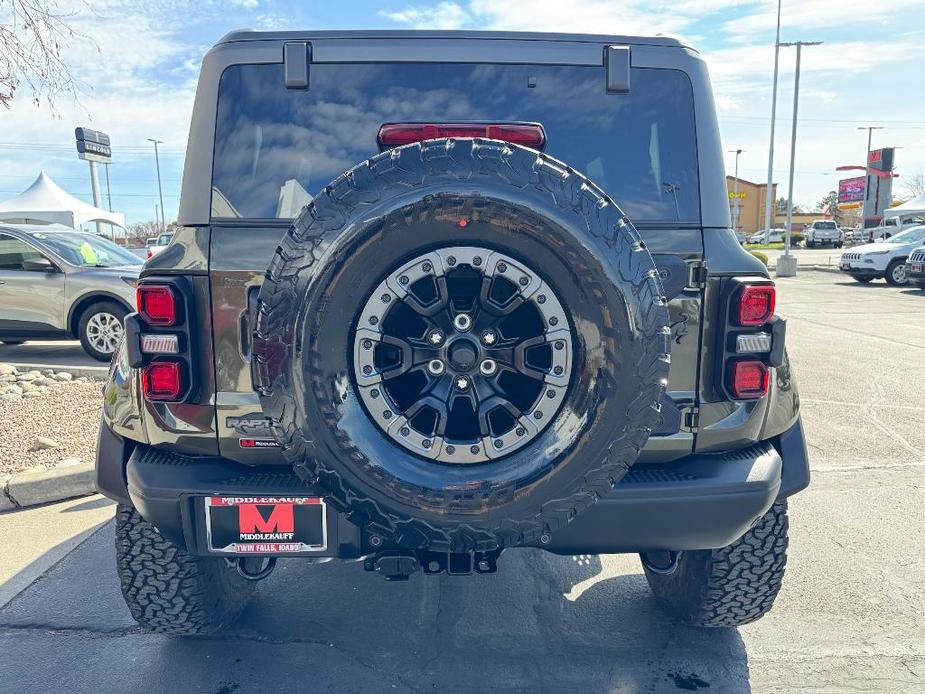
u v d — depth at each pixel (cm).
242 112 233
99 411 618
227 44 234
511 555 375
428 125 209
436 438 199
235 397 224
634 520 221
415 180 189
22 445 526
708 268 227
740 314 221
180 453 234
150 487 224
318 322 192
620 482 222
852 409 664
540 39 238
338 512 219
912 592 330
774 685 262
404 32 236
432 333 198
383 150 230
